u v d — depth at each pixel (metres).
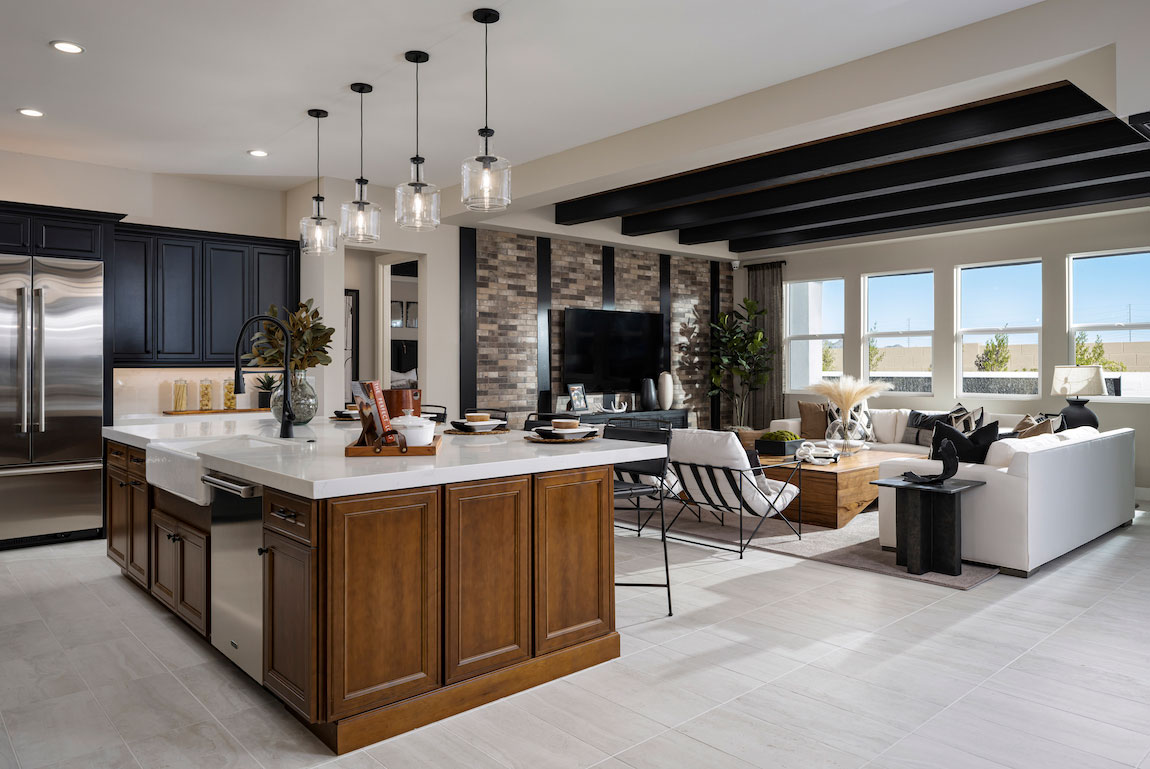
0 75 4.15
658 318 9.14
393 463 2.65
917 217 7.32
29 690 2.81
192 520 3.26
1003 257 7.74
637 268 8.97
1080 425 6.57
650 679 2.90
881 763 2.27
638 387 8.95
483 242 7.49
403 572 2.50
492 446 3.20
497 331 7.60
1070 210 7.06
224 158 5.81
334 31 3.62
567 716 2.59
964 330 8.11
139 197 6.16
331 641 2.33
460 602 2.63
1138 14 3.18
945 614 3.67
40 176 5.71
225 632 2.96
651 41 3.76
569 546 2.96
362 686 2.41
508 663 2.77
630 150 5.28
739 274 10.03
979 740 2.42
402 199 3.90
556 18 3.49
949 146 4.66
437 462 2.68
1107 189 6.18
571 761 2.29
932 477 4.52
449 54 3.90
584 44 3.79
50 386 5.11
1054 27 3.40
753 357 9.41
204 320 6.16
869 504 6.65
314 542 2.33
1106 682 2.87
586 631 3.02
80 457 5.25
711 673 2.96
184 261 6.07
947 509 4.36
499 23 3.54
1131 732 2.47
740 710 2.63
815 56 3.99
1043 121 4.15
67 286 5.16
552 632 2.91
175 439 3.57
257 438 3.57
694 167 5.22
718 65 4.08
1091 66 3.41
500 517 2.74
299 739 2.45
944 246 8.16
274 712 2.64
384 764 2.28
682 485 5.26
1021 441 4.59
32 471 5.06
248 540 2.75
